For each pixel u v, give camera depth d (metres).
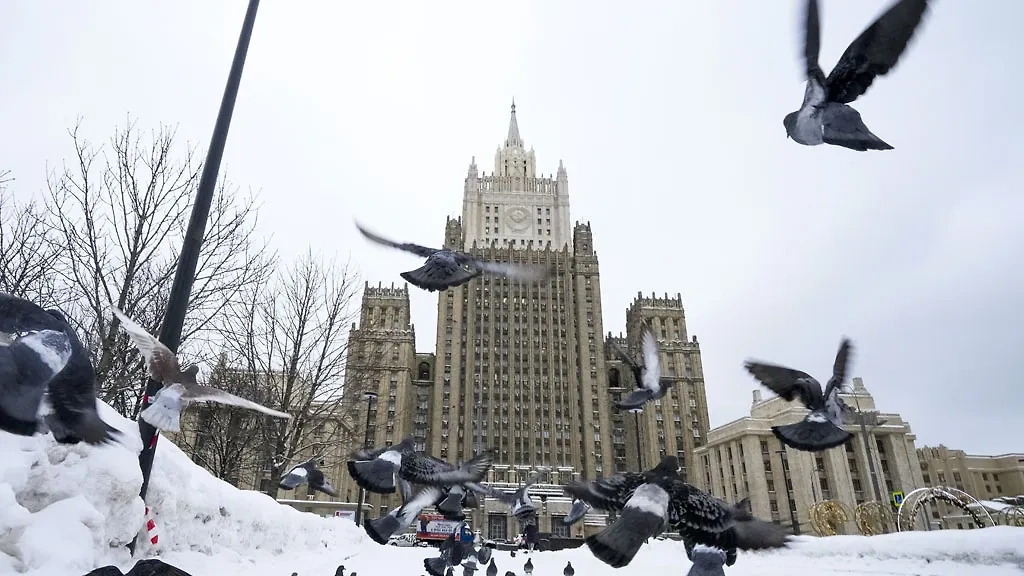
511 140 165.38
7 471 6.99
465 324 119.12
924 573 13.48
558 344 118.75
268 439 24.58
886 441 78.81
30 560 6.48
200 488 11.95
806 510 75.81
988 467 108.62
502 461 107.94
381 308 116.81
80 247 16.12
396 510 6.99
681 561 21.19
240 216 18.98
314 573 13.02
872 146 4.30
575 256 126.38
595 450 110.56
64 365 3.07
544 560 29.89
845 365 5.56
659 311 123.06
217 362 23.33
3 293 3.52
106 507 7.98
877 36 4.54
